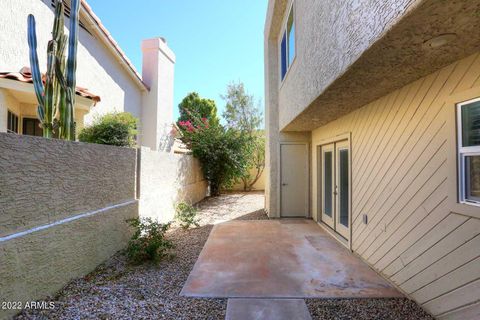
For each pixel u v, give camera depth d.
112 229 5.20
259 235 7.30
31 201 3.29
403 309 3.56
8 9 6.37
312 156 9.55
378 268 4.72
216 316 3.33
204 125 14.74
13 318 2.95
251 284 4.24
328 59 4.02
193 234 7.38
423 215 3.60
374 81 3.80
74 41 5.27
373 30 2.66
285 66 8.48
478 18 2.19
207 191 15.55
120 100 10.64
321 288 4.13
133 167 6.32
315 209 9.08
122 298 3.66
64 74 5.17
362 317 3.36
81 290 3.80
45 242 3.44
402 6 2.20
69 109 5.08
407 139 3.96
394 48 2.75
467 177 3.00
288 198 9.80
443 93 3.27
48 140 3.59
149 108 12.58
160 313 3.34
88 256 4.42
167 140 13.73
